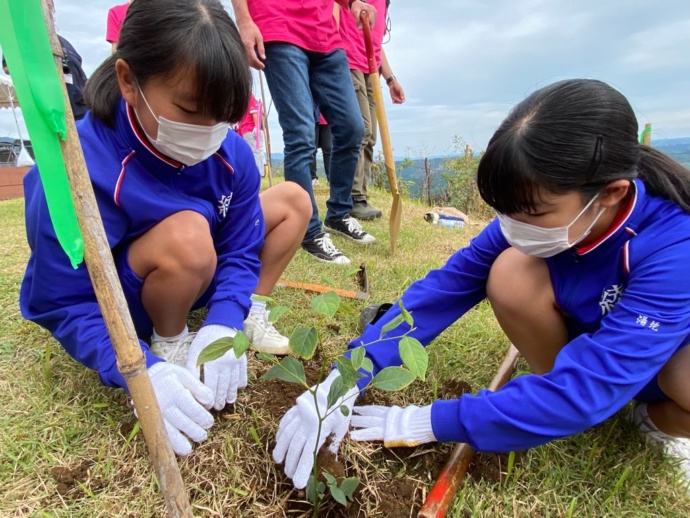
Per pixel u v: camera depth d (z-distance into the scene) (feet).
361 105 13.29
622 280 4.05
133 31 3.71
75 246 2.18
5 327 6.21
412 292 5.20
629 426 4.89
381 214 14.17
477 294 5.31
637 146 3.49
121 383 3.99
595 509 4.06
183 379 4.20
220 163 5.26
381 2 13.07
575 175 3.29
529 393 3.73
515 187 3.43
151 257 4.67
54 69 1.99
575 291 4.40
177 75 3.66
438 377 5.60
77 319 4.33
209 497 3.94
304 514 3.88
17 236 10.57
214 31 3.70
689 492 4.25
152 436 2.58
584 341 3.78
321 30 8.98
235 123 4.28
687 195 3.84
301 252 9.66
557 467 4.34
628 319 3.68
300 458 4.00
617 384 3.57
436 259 10.18
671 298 3.62
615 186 3.45
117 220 4.54
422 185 31.50
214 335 4.62
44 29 1.93
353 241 11.02
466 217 17.95
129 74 3.86
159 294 4.86
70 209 2.15
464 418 3.92
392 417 4.40
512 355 5.79
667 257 3.68
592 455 4.41
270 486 4.10
